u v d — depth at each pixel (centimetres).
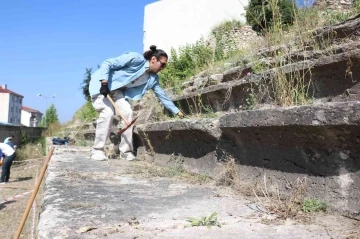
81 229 187
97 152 573
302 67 357
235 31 1340
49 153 241
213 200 264
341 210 215
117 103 570
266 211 229
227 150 330
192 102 601
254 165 294
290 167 256
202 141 370
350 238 175
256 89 432
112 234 182
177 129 395
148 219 211
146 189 312
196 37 1622
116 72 554
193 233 183
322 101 360
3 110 7519
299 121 229
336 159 221
